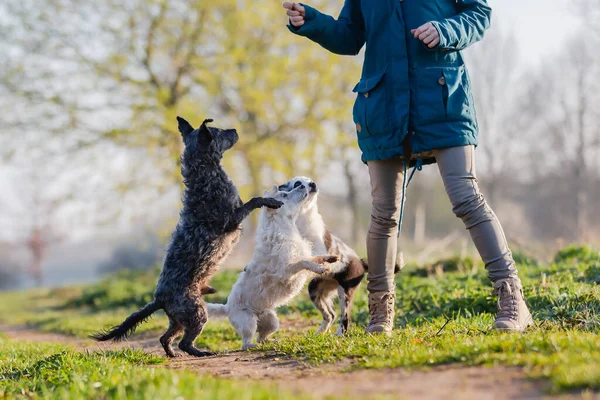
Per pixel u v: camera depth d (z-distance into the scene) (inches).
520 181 1964.8
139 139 920.9
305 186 303.0
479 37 225.5
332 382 166.1
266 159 972.6
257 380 181.0
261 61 964.6
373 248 243.9
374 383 159.3
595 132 1608.0
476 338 190.7
